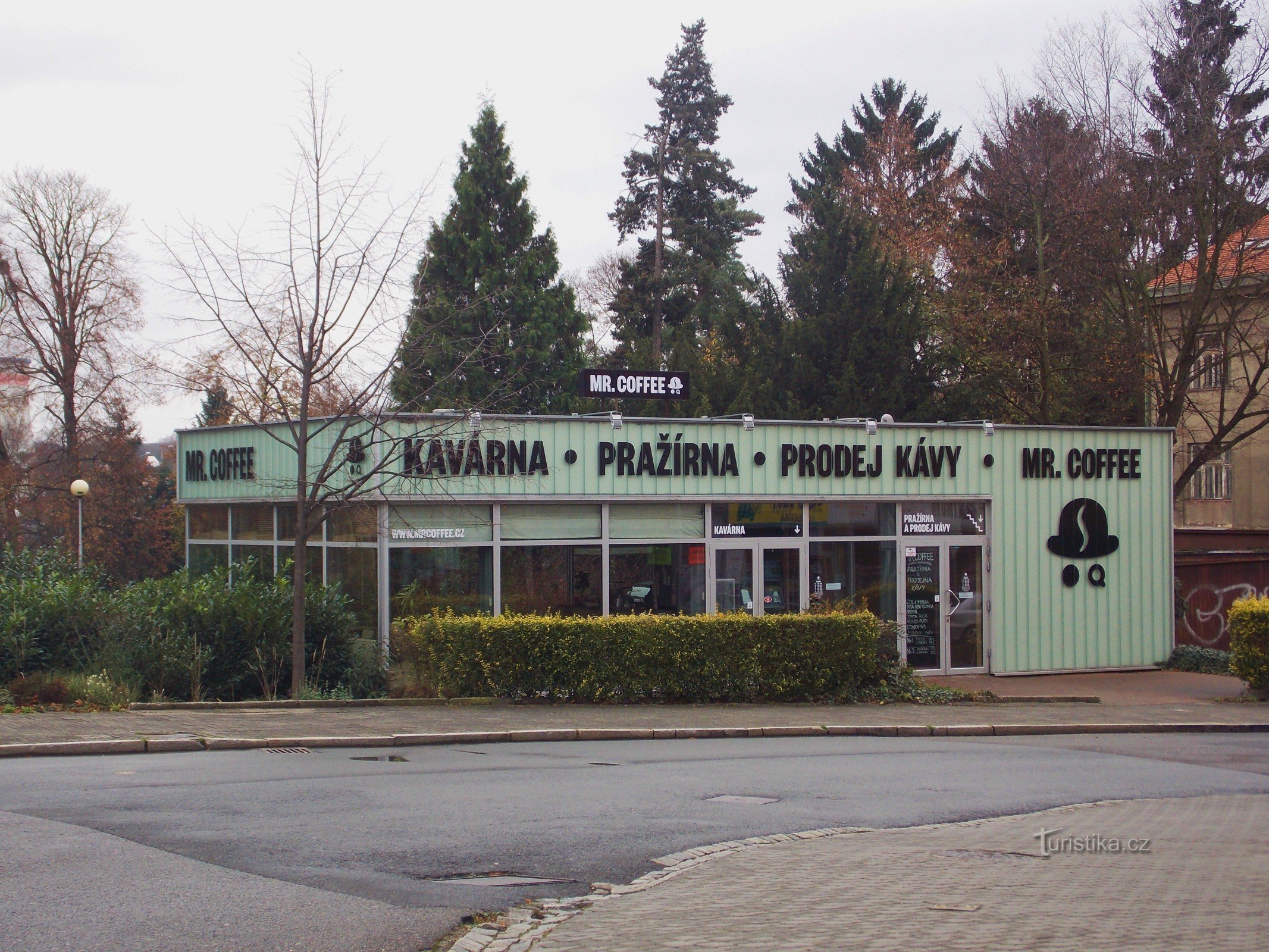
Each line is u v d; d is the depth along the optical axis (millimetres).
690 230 49375
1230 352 32406
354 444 19625
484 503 20312
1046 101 33375
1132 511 25297
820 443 22578
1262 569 28516
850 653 19062
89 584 19625
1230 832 9398
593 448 20969
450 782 11266
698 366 38344
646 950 5840
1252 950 5676
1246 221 30516
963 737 16469
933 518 23641
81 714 15328
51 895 6938
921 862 8078
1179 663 25406
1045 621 24391
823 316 36188
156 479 49469
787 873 7664
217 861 7844
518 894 7203
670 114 51250
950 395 35594
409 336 19797
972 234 39906
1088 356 34625
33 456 44156
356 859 8000
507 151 42094
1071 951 5680
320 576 21469
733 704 18250
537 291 40969
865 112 56250
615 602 21156
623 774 12070
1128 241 32656
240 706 16672
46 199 40250
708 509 21828
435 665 18234
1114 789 11875
